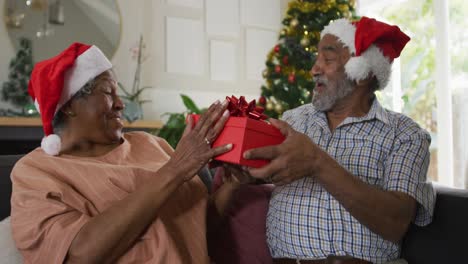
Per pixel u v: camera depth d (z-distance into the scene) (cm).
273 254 131
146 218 95
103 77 116
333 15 264
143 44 383
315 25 263
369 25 122
